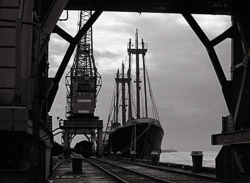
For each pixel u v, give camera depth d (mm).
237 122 17766
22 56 9953
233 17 19969
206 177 21547
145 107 71562
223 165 19250
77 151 84500
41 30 10797
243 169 16844
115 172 29125
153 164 38875
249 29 17625
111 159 65938
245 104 17391
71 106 80812
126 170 31516
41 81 12227
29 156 9398
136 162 47062
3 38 9859
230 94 19844
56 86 19266
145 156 62531
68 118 80062
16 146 9383
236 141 16859
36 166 9625
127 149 65875
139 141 62312
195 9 21281
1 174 9078
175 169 31688
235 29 19531
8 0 9961
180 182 19734
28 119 9000
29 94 9633
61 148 81562
